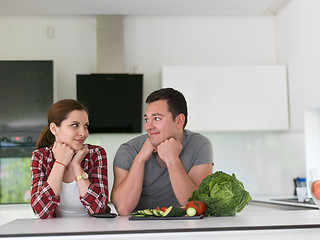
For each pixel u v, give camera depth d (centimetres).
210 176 166
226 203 158
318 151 374
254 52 439
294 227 127
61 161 179
